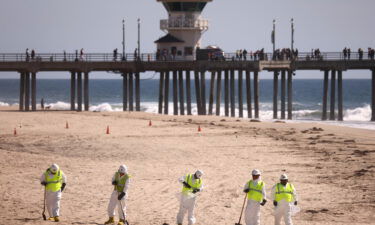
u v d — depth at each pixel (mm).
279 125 130875
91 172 74000
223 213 53406
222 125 128250
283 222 50250
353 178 69438
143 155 87875
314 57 171375
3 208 54344
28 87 168500
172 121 134875
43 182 49344
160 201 58031
